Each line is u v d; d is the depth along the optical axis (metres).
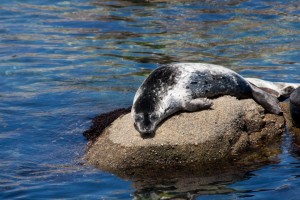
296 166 28.52
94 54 46.66
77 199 26.00
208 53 45.94
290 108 32.47
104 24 53.88
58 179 28.12
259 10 56.34
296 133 31.94
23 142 32.47
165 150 28.64
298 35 49.47
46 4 60.94
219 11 56.44
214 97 31.27
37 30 52.69
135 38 49.94
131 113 30.44
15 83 41.25
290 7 57.03
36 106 37.34
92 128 33.41
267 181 26.98
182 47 47.50
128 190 26.66
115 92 39.31
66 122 34.84
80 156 30.66
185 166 28.64
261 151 30.16
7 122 34.94
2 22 54.97
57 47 48.34
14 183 27.81
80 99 38.34
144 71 42.81
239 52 46.09
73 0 62.12
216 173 28.05
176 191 26.30
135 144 28.77
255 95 32.09
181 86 30.34
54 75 42.66
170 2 59.97
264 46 47.28
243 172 28.05
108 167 28.97
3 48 48.19
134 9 58.25
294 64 43.22
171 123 29.55
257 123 31.19
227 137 29.47
